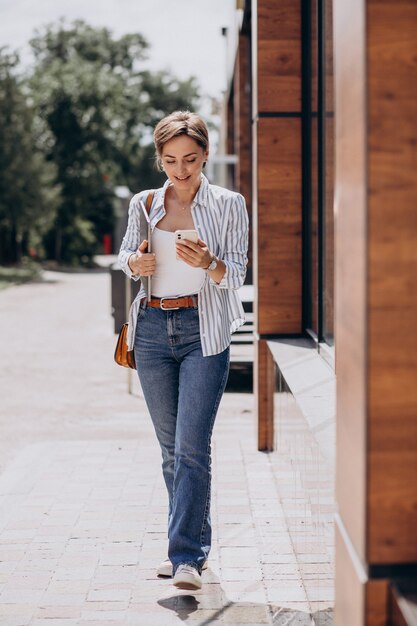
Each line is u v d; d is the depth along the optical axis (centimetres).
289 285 628
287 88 613
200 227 387
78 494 552
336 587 257
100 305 2284
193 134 374
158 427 406
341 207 236
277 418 564
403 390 212
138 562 434
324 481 337
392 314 210
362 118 210
